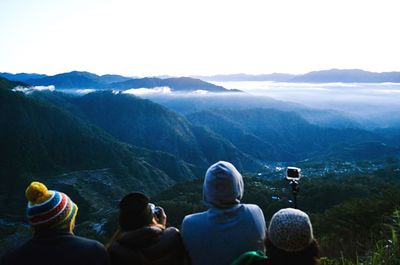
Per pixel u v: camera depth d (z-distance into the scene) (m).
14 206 107.06
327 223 9.59
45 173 138.12
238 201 2.99
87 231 73.25
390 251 4.49
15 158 137.75
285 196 69.19
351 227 7.92
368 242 6.22
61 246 2.54
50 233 2.58
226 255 2.79
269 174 170.62
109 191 128.88
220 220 2.85
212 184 2.88
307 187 67.56
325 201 59.94
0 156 137.00
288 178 5.26
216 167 2.94
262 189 75.75
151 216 2.87
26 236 46.66
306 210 58.59
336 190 60.56
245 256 2.48
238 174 2.99
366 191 59.97
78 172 143.25
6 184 124.12
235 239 2.81
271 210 61.06
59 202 2.62
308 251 2.34
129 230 2.77
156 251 2.72
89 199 116.75
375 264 4.43
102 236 63.78
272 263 2.37
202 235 2.84
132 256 2.66
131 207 2.76
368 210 8.19
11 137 147.12
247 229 2.84
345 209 9.34
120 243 2.73
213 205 2.91
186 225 2.94
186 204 65.50
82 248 2.57
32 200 2.60
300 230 2.29
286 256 2.32
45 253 2.49
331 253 6.68
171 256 2.81
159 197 91.12
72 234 2.71
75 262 2.49
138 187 142.50
